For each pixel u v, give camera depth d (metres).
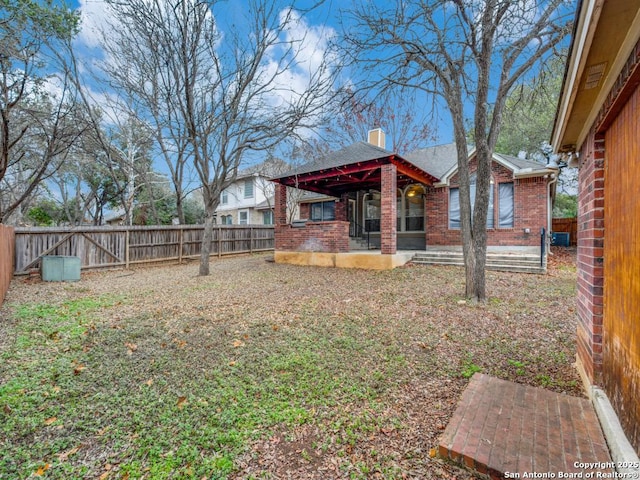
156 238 12.04
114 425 2.47
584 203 3.01
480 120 5.67
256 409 2.66
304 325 4.72
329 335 4.31
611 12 1.51
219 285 7.69
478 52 5.62
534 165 11.05
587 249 2.84
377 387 2.99
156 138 11.82
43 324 4.70
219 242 14.55
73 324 4.73
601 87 2.22
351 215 14.41
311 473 1.99
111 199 19.00
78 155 12.78
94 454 2.17
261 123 9.03
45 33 7.25
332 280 8.00
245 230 15.91
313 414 2.59
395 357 3.62
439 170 12.27
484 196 5.75
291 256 11.09
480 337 4.16
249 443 2.26
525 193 10.22
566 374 3.12
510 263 8.74
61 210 20.58
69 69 8.94
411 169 10.13
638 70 1.71
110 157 12.81
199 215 21.78
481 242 5.80
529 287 6.73
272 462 2.09
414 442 2.24
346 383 3.07
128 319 5.00
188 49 8.12
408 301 5.92
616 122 2.24
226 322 4.88
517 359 3.50
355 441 2.27
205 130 9.06
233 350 3.85
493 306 5.48
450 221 11.62
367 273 8.73
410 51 5.89
